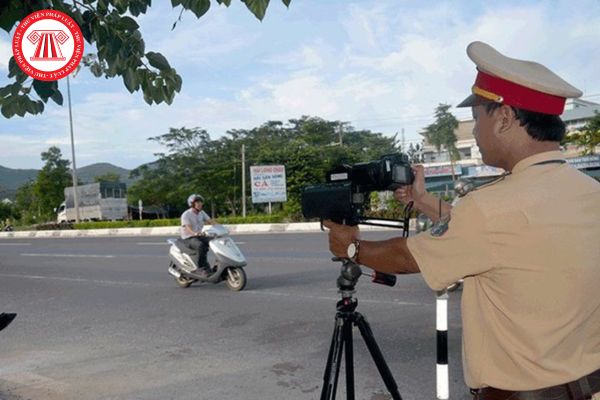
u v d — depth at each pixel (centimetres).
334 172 240
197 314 750
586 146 3406
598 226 160
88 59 308
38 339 666
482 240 159
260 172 3231
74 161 3600
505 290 160
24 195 6147
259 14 246
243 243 1756
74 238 2844
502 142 171
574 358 160
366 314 669
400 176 240
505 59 175
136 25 283
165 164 4838
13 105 293
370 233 1662
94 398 459
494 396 167
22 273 1357
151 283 1046
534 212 156
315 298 799
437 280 169
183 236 934
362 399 426
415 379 458
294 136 4884
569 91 164
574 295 154
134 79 294
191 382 485
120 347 609
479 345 170
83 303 890
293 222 2719
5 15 262
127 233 3084
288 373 495
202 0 265
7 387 492
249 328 657
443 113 4856
